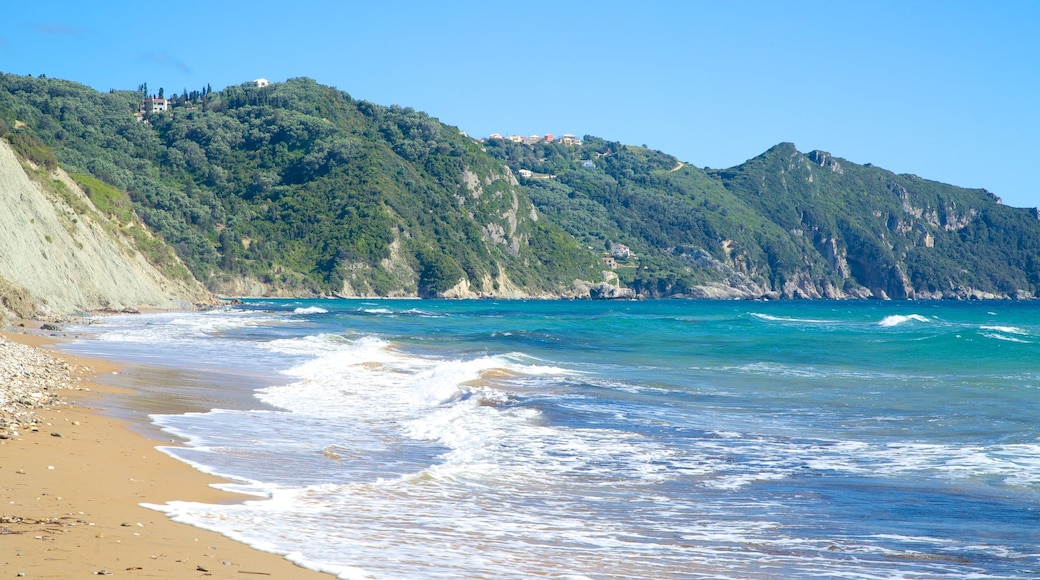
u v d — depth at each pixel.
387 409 19.47
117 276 67.50
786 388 24.78
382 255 194.62
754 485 12.55
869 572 8.62
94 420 15.34
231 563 7.70
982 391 23.95
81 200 74.31
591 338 48.38
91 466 11.39
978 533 10.06
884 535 10.00
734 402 21.62
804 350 39.53
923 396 22.92
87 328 43.16
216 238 185.88
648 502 11.50
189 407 18.44
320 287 184.50
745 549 9.37
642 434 16.73
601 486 12.41
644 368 30.92
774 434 16.88
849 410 20.22
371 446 14.93
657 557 8.98
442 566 8.27
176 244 165.25
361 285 188.12
